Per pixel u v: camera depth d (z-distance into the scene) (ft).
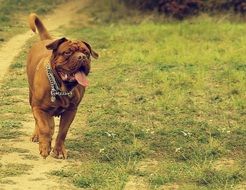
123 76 59.77
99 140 36.73
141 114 44.14
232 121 42.91
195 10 116.16
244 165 32.68
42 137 31.04
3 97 50.24
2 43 88.02
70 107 31.58
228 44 82.28
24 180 28.99
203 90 52.65
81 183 28.68
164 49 76.95
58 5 128.98
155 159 33.60
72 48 29.25
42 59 31.94
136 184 29.04
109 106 46.34
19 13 121.80
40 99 30.94
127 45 82.07
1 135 37.29
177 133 38.78
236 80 57.00
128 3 122.31
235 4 114.93
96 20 116.78
